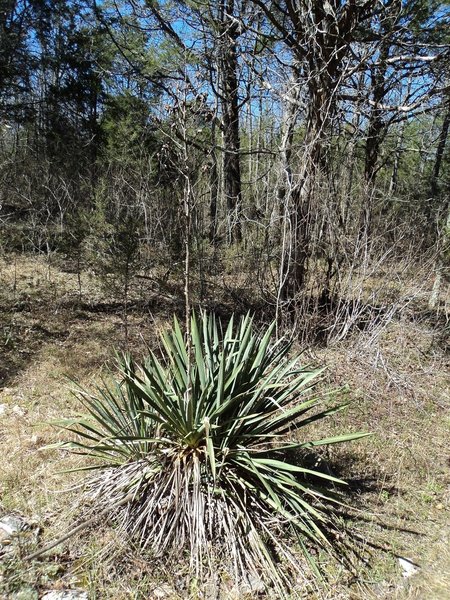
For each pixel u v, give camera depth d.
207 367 3.34
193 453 3.06
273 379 3.54
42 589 2.58
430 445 4.62
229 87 9.08
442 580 2.93
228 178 10.76
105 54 12.80
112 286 7.05
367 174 7.23
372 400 5.40
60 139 14.55
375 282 7.12
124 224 6.90
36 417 4.47
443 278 8.16
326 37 6.64
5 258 9.51
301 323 6.24
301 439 4.34
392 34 6.64
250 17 7.70
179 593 2.63
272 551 2.96
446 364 6.71
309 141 6.39
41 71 16.16
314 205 6.20
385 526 3.38
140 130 11.09
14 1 14.29
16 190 10.91
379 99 7.19
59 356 5.91
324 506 3.20
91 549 2.86
